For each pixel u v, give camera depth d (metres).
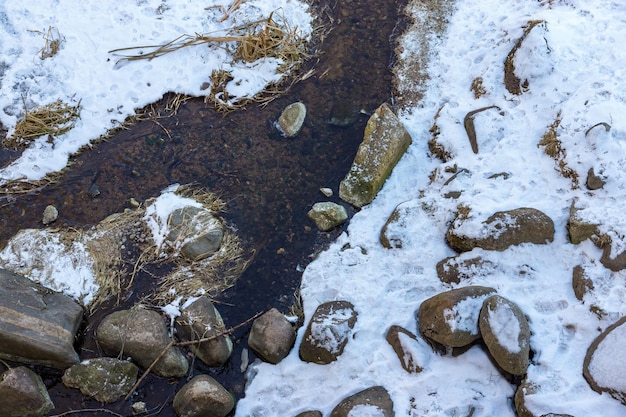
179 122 4.70
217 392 3.47
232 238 4.18
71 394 3.59
